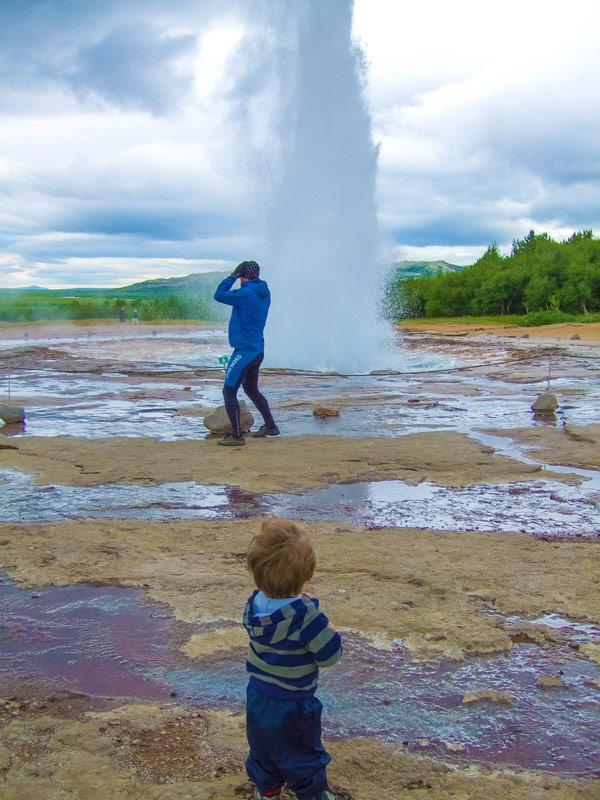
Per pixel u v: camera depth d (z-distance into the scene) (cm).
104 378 1828
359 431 1030
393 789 266
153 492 698
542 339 3162
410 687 338
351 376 1834
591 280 6056
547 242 7762
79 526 580
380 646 376
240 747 291
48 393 1498
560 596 438
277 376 1825
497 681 343
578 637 387
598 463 809
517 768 280
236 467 798
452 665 358
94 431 1041
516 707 322
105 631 397
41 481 740
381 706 323
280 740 243
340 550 521
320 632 239
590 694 332
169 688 339
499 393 1459
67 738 295
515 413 1192
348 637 386
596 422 1080
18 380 1772
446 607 423
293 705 242
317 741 251
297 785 246
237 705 325
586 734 303
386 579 468
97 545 534
